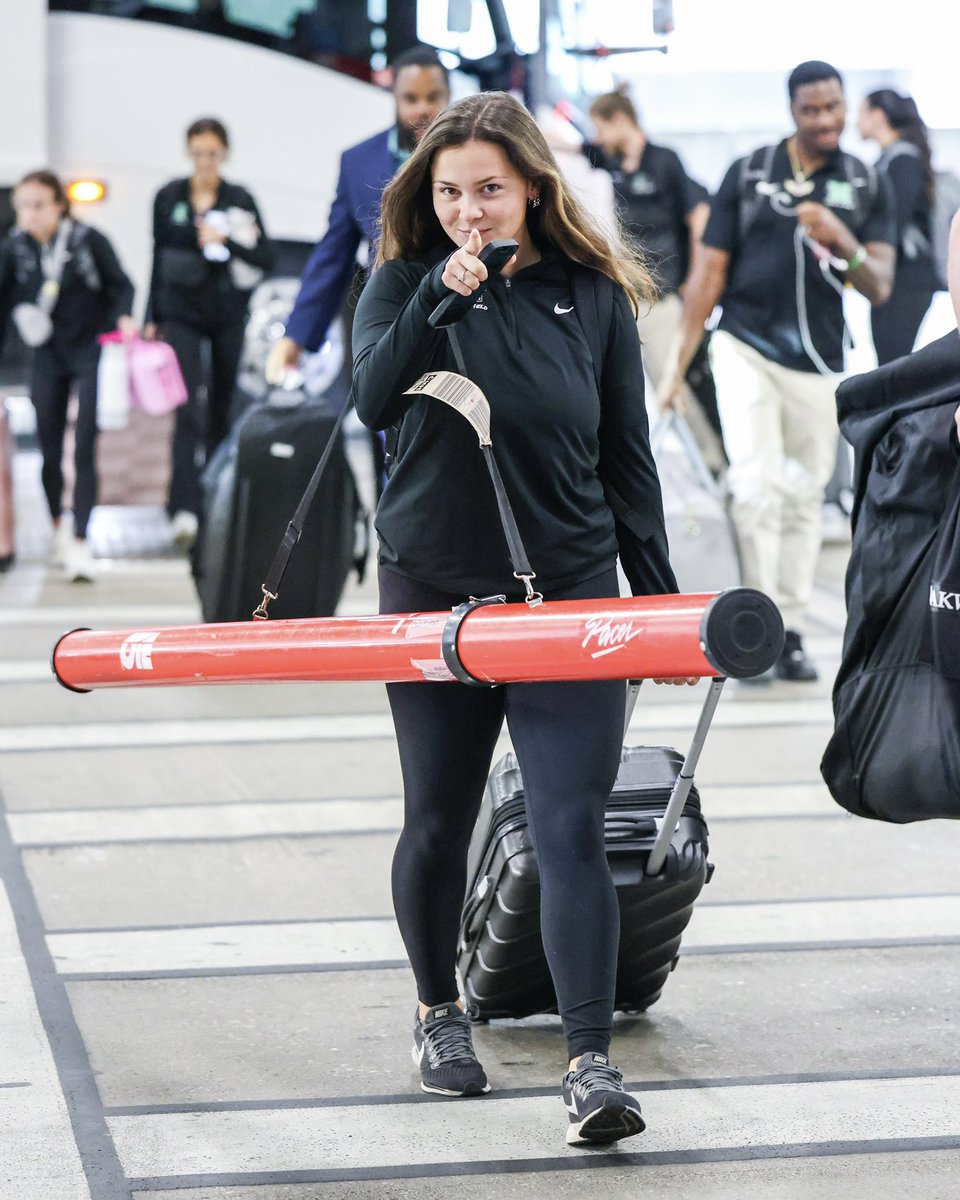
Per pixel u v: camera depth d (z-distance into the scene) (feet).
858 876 19.40
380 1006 15.65
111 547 45.29
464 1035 13.80
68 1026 15.02
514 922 13.91
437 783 13.29
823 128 28.68
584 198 13.93
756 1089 13.75
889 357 33.32
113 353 42.32
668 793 14.32
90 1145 12.65
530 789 12.71
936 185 33.45
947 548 12.80
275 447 29.27
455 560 12.78
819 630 34.27
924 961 16.75
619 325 13.05
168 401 42.73
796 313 29.07
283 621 12.53
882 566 13.51
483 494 12.67
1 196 47.24
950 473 13.15
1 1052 14.43
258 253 42.29
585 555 12.88
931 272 33.30
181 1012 15.42
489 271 11.55
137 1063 14.28
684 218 34.94
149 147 48.75
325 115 50.26
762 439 29.35
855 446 13.94
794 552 29.86
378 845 20.56
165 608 35.65
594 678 10.70
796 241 28.89
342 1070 14.20
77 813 21.86
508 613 11.09
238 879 19.26
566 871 12.44
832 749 13.89
